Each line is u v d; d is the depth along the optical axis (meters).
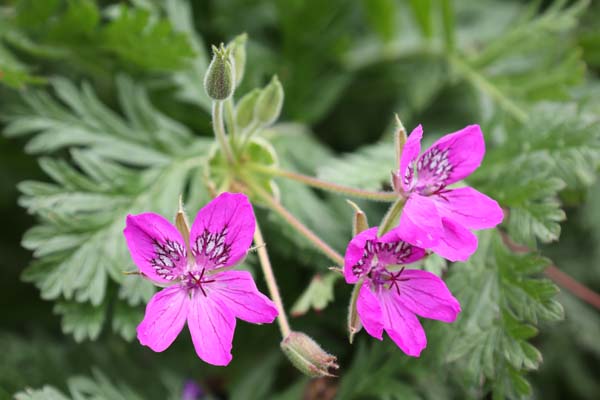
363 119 0.44
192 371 0.40
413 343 0.32
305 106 0.43
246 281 0.32
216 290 0.33
